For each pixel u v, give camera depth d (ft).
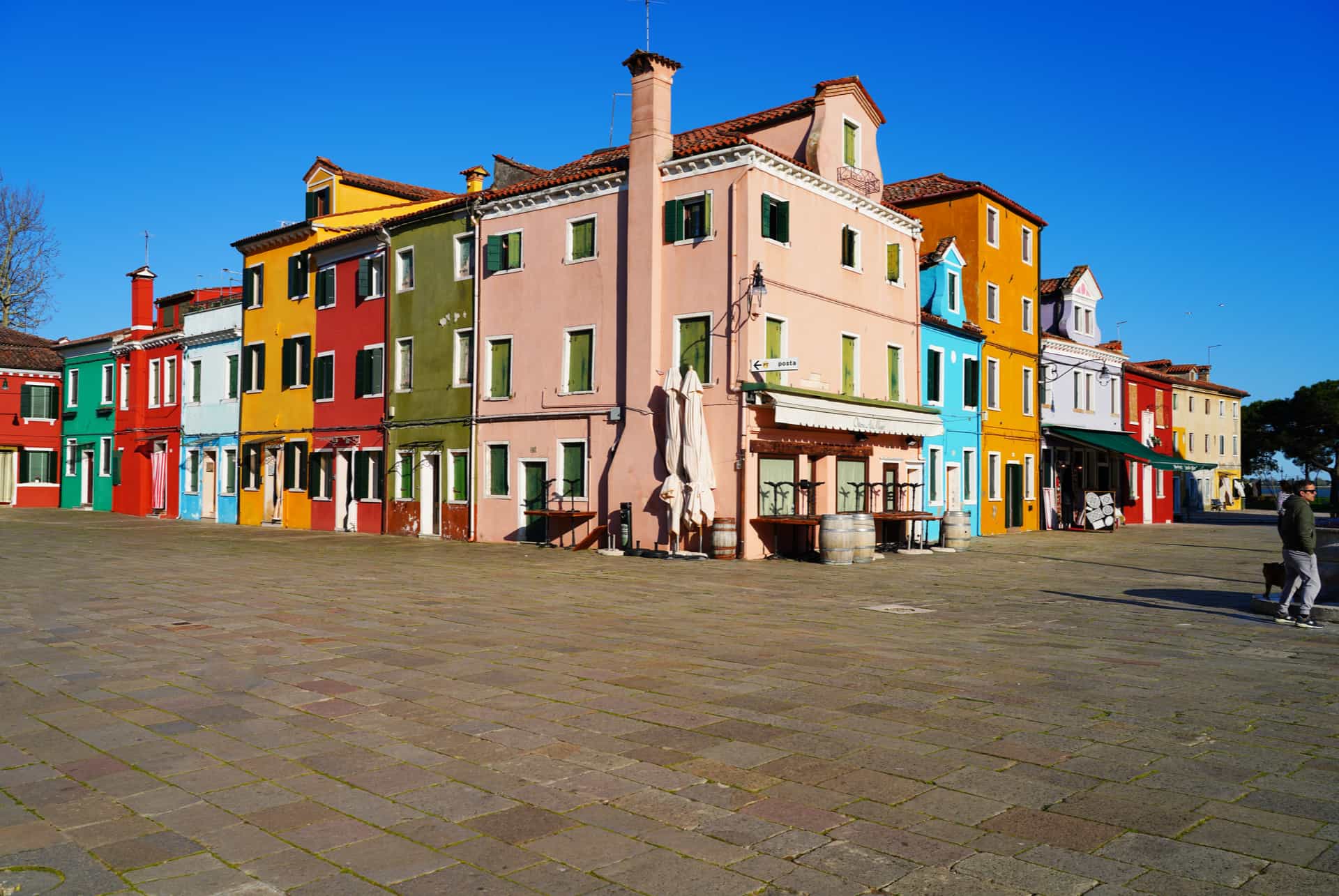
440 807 17.79
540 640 35.01
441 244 93.86
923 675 29.04
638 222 76.69
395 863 15.30
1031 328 123.24
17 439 150.30
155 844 16.03
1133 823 16.88
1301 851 15.65
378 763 20.39
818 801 18.01
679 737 22.22
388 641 34.60
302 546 81.30
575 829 16.70
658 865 15.16
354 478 101.50
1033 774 19.56
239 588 50.06
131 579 53.52
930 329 100.42
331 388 105.81
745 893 14.20
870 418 82.43
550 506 82.64
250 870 15.03
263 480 114.32
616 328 79.20
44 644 33.58
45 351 156.97
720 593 50.83
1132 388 152.35
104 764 20.30
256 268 116.78
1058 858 15.39
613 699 25.91
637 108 77.25
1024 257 122.62
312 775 19.63
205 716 24.12
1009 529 116.47
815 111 82.99
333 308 106.01
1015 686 27.53
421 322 95.66
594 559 71.26
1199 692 26.94
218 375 122.62
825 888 14.35
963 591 52.80
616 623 39.42
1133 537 110.22
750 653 32.71
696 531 72.18
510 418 86.38
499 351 88.63
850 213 85.51
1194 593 52.44
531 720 23.72
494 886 14.43
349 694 26.37
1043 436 124.67
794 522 69.31
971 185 112.16
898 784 18.98
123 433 138.72
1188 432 188.75
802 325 78.28
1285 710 24.88
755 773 19.69
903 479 93.45
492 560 69.62
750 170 72.49
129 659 31.07
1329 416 233.35
